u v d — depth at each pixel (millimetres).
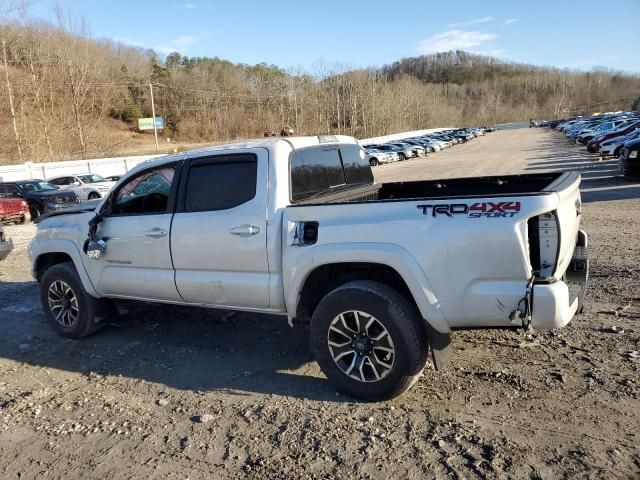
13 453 3305
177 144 85938
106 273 4922
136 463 3117
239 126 97875
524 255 3113
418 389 3773
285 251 3859
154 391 4055
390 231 3445
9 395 4148
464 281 3256
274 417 3533
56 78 50844
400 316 3459
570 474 2740
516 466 2834
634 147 15750
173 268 4465
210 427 3467
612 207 11711
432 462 2924
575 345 4320
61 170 32188
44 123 46812
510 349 4332
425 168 30922
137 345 5047
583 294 3816
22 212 17281
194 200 4316
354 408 3590
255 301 4098
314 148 4430
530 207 3092
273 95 96750
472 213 3230
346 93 85938
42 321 6039
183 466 3059
